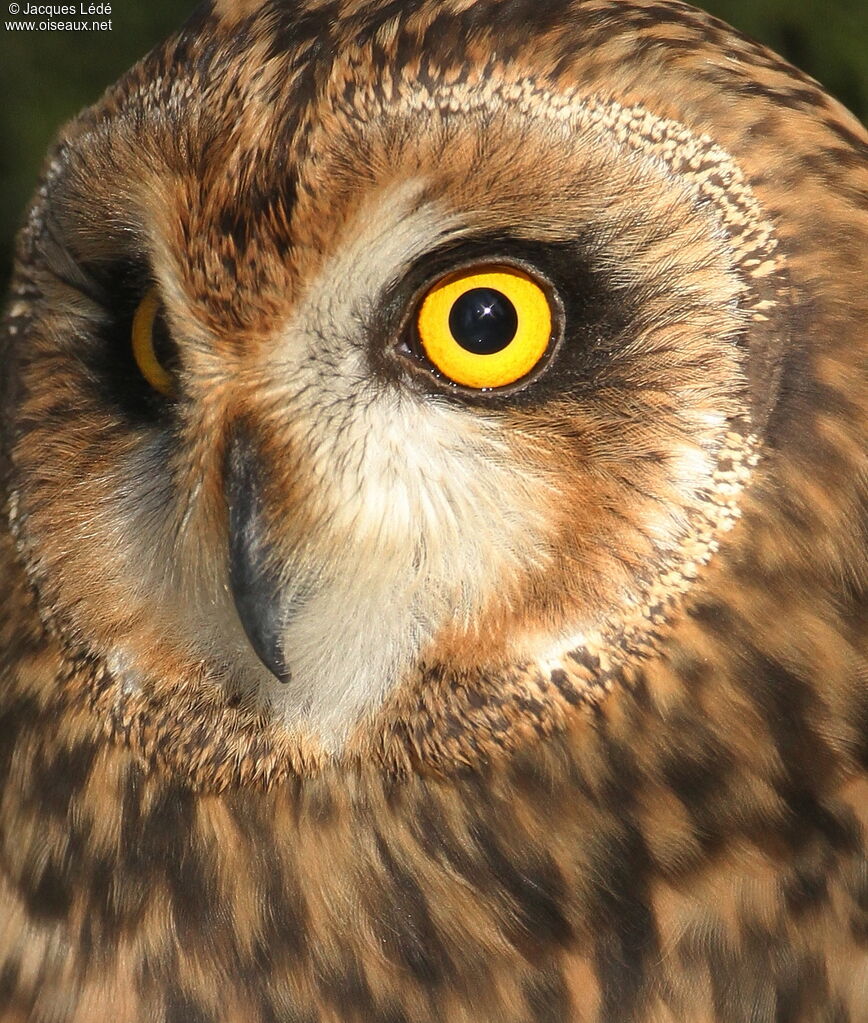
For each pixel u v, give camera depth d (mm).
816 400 1385
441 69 1377
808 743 1394
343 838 1401
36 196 1406
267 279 1380
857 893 1400
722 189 1382
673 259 1380
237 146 1378
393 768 1398
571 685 1391
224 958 1406
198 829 1405
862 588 1390
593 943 1400
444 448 1385
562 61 1380
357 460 1385
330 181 1376
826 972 1401
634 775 1394
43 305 1405
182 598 1397
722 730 1393
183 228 1382
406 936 1402
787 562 1387
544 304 1382
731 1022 1400
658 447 1382
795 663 1391
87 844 1409
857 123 1402
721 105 1384
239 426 1386
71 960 1410
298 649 1394
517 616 1389
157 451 1398
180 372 1390
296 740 1400
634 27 1386
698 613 1389
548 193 1377
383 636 1393
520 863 1398
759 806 1396
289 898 1404
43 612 1407
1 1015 1414
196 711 1402
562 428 1382
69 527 1402
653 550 1385
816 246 1385
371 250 1380
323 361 1384
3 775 1415
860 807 1398
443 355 1384
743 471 1384
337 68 1378
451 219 1379
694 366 1381
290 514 1387
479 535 1386
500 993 1402
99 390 1401
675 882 1398
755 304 1382
